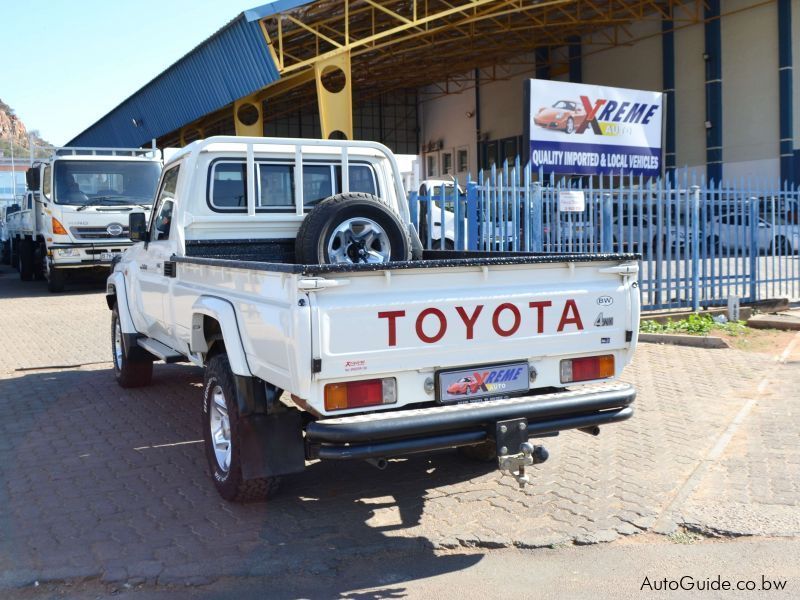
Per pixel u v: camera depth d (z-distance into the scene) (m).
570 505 4.79
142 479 5.38
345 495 5.06
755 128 27.48
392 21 25.59
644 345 10.03
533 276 4.47
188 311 5.50
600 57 33.28
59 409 7.32
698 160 29.44
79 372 9.04
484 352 4.30
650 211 11.12
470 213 10.35
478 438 4.13
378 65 33.84
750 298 12.12
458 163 42.06
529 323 4.41
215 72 23.17
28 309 14.86
